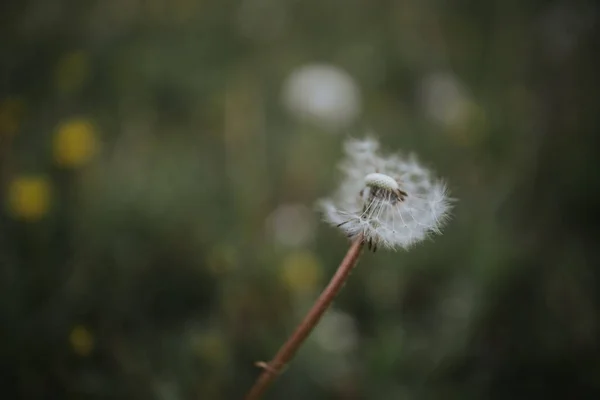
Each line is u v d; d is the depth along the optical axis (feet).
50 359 1.57
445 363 1.70
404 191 1.10
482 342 1.75
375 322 1.82
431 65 2.78
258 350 1.72
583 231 2.04
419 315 1.86
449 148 2.43
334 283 1.09
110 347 1.62
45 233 1.76
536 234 2.03
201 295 1.81
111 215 1.88
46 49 2.42
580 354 1.72
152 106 2.46
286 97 2.63
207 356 1.63
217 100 2.53
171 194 2.04
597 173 2.11
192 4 2.82
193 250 1.88
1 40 2.39
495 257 1.83
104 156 2.15
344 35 2.93
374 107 2.70
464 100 2.60
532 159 2.20
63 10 2.55
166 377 1.59
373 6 2.95
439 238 1.97
